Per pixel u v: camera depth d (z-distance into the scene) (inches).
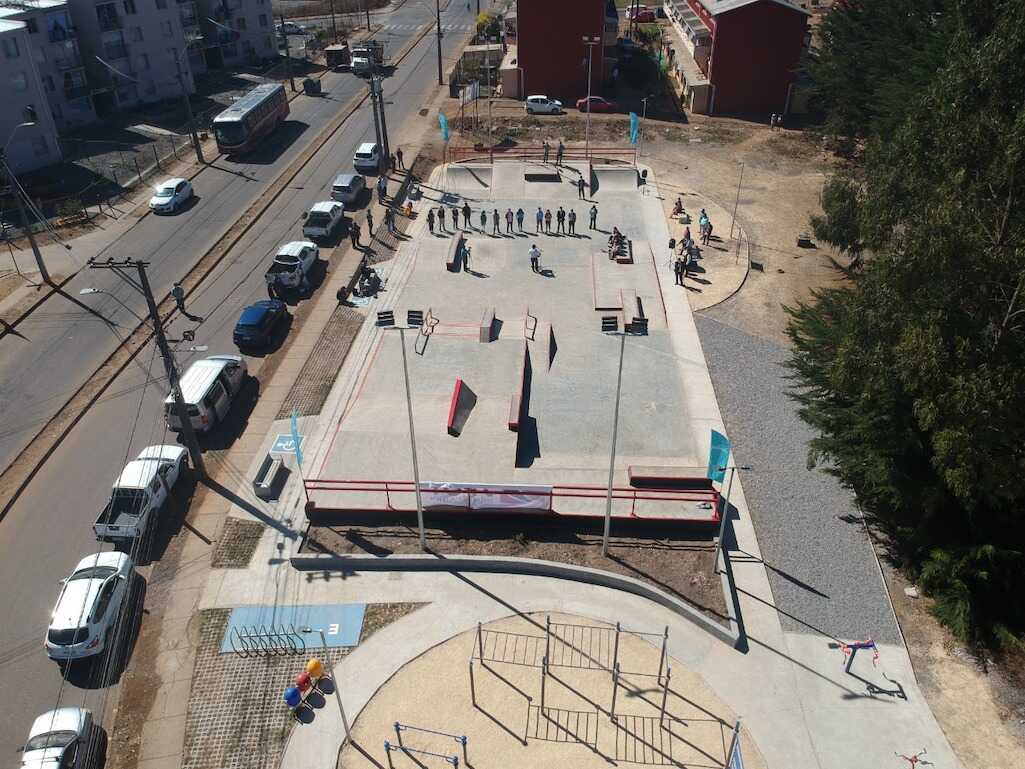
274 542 1085.8
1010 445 884.0
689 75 2856.8
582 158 2340.1
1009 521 957.8
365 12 4303.6
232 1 3339.1
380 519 1117.1
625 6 4293.8
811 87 2522.1
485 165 2267.5
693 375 1411.2
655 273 1747.0
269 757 824.3
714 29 2659.9
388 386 1358.3
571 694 881.5
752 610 977.5
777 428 1284.4
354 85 3129.9
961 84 936.3
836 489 1163.9
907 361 869.2
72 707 875.4
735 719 855.1
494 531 1096.8
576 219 1991.9
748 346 1496.1
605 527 1042.7
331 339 1520.7
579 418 1301.7
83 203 2092.8
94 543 1090.7
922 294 905.5
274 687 896.3
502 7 4375.0
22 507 1146.7
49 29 2527.1
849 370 970.1
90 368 1449.3
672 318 1582.2
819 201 2060.8
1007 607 959.0
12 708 875.4
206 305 1632.6
